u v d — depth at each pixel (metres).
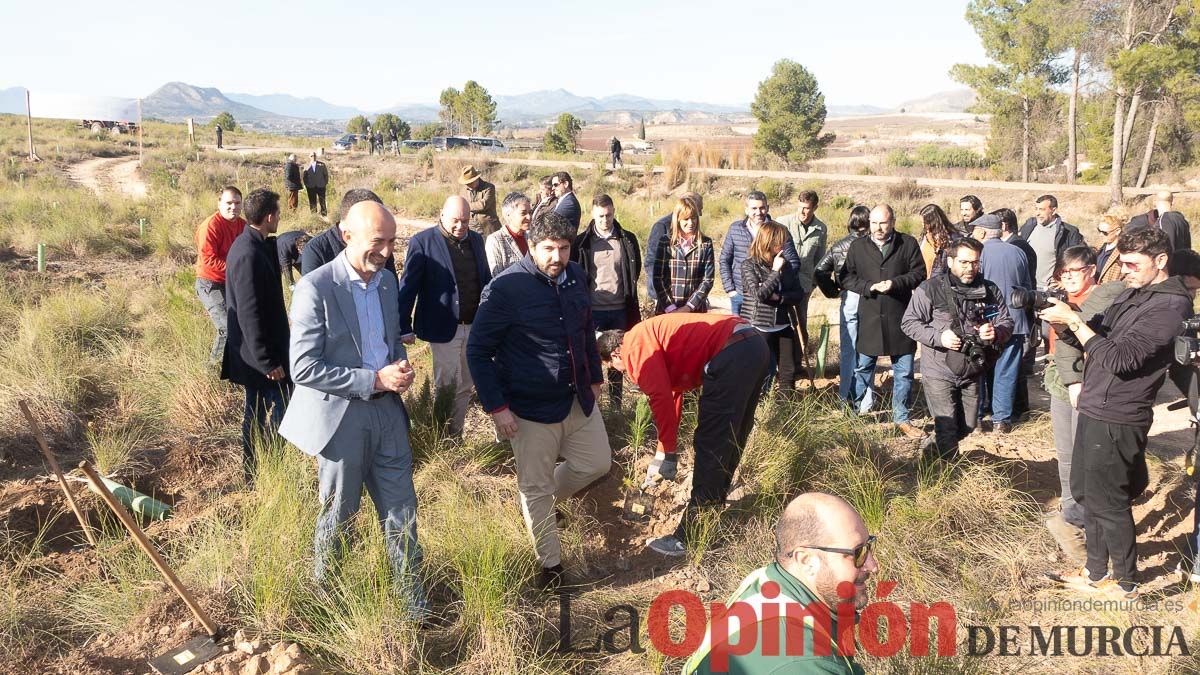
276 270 5.24
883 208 6.24
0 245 13.12
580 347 4.25
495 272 6.21
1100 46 30.83
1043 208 8.55
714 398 4.59
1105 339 3.94
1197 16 27.92
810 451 5.56
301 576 3.92
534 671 3.60
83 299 9.08
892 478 5.43
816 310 10.88
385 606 3.71
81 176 28.36
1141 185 31.86
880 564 4.39
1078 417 4.15
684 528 4.70
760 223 7.25
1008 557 4.59
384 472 3.90
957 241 5.31
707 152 33.16
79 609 3.88
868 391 6.93
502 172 32.12
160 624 3.69
